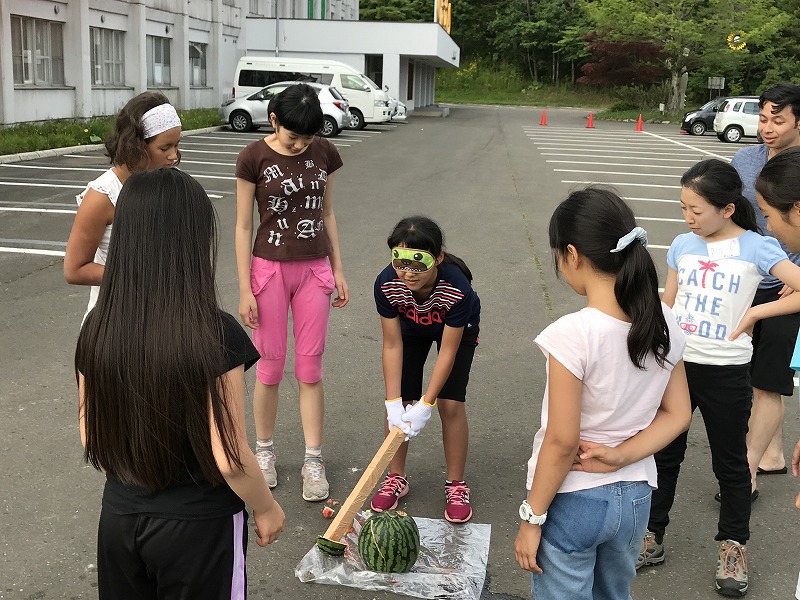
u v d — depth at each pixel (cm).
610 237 204
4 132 1683
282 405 475
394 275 332
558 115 4172
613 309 209
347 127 2402
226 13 2966
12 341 561
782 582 317
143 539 187
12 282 707
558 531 216
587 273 211
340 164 377
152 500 187
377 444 429
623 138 2691
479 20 6525
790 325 347
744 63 4462
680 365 224
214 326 182
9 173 1346
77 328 593
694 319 304
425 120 3353
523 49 6206
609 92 5622
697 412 485
